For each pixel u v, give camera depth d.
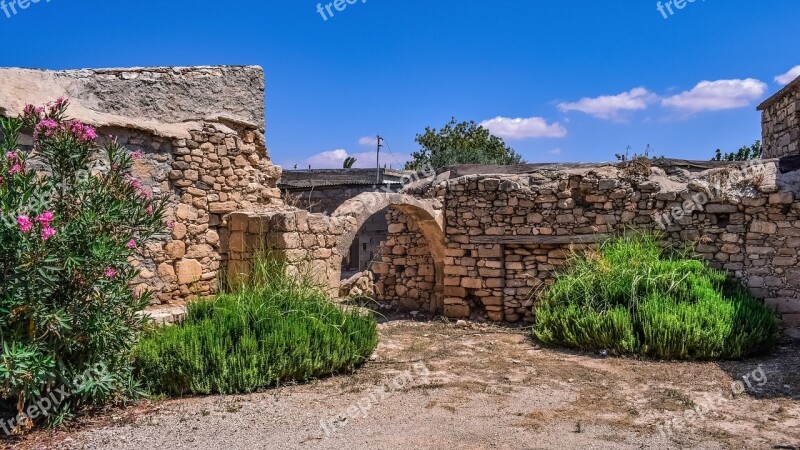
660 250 11.05
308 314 8.02
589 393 7.15
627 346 9.07
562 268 12.16
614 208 11.83
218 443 5.43
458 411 6.42
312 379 7.59
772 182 10.66
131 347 6.61
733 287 10.45
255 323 7.52
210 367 7.00
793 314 10.39
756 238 10.72
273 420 6.04
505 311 12.61
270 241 9.61
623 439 5.57
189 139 9.79
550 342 10.20
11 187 5.35
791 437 5.64
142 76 9.66
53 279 5.43
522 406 6.61
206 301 8.08
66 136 5.93
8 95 7.91
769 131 13.99
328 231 10.45
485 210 12.78
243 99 10.85
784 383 7.53
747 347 8.91
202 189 9.97
